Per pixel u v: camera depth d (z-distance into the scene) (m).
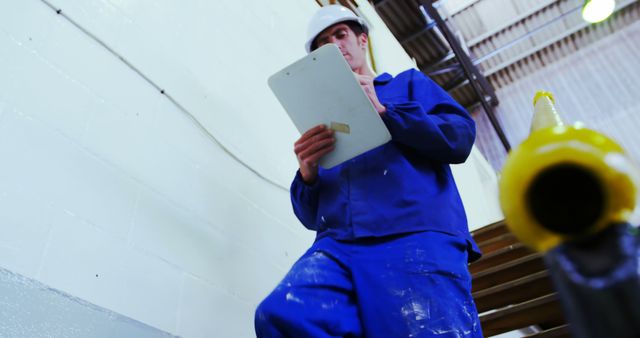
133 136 2.07
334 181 1.71
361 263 1.50
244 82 2.92
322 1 4.63
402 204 1.57
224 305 2.15
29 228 1.56
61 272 1.59
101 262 1.73
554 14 9.58
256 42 3.22
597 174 0.24
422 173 1.66
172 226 2.06
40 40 1.85
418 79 1.88
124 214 1.88
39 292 1.49
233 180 2.51
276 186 2.80
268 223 2.62
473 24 9.88
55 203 1.66
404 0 8.01
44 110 1.75
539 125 0.39
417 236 1.51
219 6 3.03
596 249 0.23
